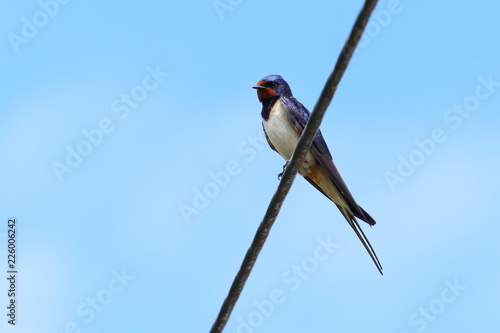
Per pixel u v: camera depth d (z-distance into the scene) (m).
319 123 7.15
